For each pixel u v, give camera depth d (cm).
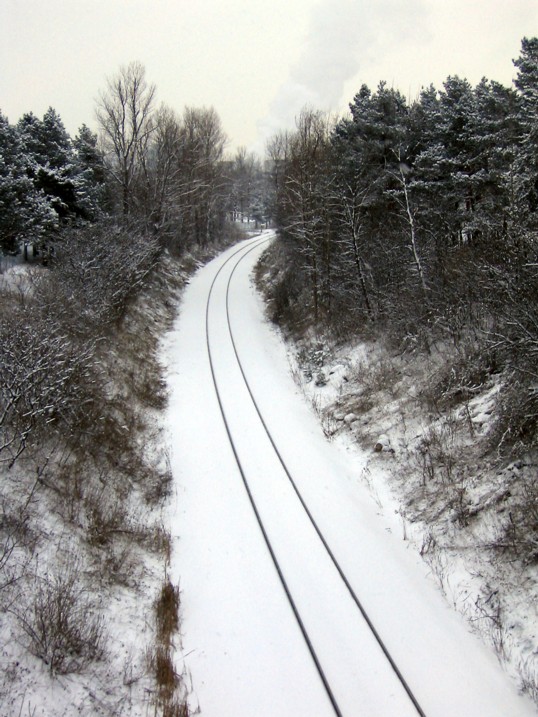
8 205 2142
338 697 740
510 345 1184
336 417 1659
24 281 1934
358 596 927
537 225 1302
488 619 867
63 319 1566
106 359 1698
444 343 1631
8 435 1028
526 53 1814
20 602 741
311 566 1006
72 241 2161
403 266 1941
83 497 1063
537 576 870
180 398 1791
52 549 872
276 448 1462
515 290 1166
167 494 1251
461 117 2095
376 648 822
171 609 888
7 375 1022
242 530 1114
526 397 1104
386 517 1183
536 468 1029
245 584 963
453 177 2058
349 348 2022
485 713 722
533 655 781
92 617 796
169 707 716
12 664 656
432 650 822
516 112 1969
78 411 1267
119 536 1031
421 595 942
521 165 1498
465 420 1284
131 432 1455
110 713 682
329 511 1188
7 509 879
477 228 1789
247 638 846
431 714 716
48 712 631
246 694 752
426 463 1260
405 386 1586
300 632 852
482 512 1041
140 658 788
